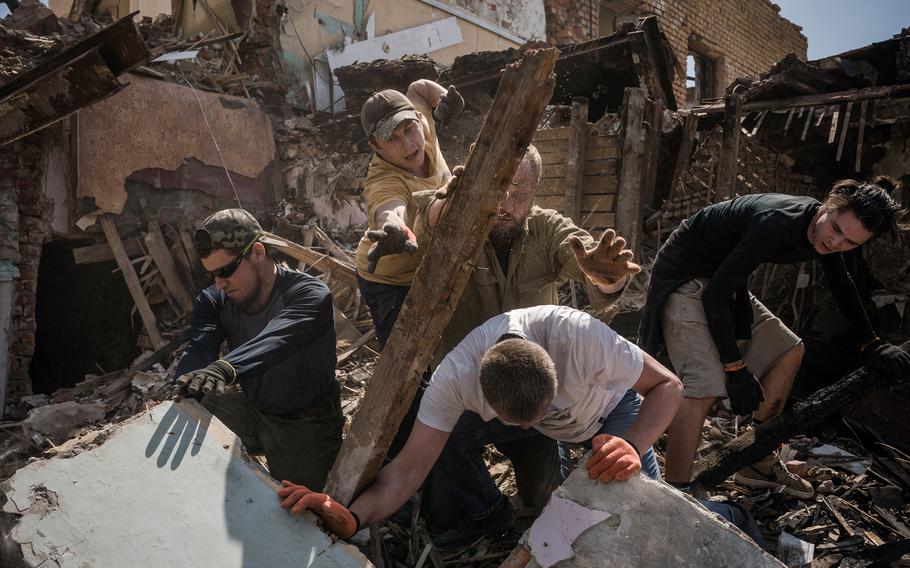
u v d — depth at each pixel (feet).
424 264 6.57
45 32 23.76
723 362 9.16
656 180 21.56
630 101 19.74
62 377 23.49
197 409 7.47
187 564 6.24
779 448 11.82
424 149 9.93
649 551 6.02
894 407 12.01
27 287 20.68
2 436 17.49
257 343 8.27
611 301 7.88
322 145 27.86
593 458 6.31
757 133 20.38
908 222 15.30
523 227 8.84
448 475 8.90
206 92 25.14
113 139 22.30
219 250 8.72
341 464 7.13
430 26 33.65
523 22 37.24
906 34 17.75
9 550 6.37
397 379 6.69
